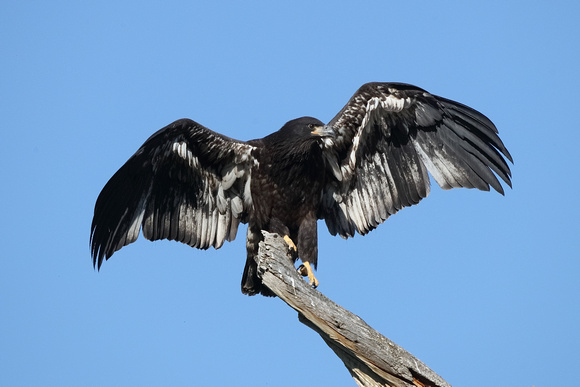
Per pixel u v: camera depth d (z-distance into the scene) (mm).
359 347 10109
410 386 10156
